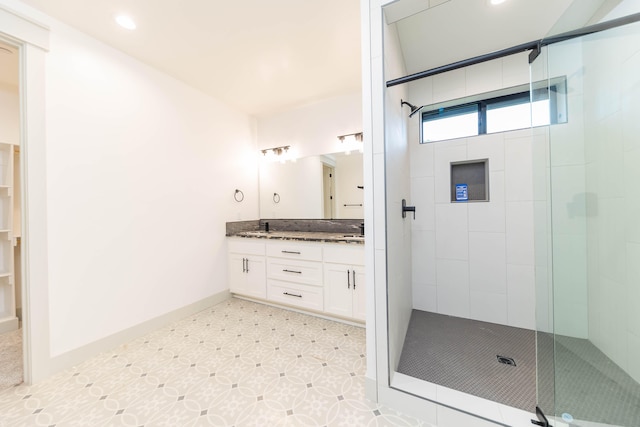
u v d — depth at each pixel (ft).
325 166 9.78
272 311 8.48
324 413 4.21
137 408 4.32
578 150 5.10
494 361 5.46
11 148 7.47
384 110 4.32
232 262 9.54
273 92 8.96
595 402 3.95
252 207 10.91
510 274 7.12
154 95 7.31
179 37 6.07
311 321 7.70
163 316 7.41
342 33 6.03
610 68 4.55
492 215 7.27
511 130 7.06
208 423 4.01
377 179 4.38
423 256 8.13
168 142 7.68
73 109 5.65
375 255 4.43
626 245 4.41
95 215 6.02
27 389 4.79
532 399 4.29
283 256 8.38
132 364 5.57
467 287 7.61
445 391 4.29
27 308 4.97
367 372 4.52
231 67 7.37
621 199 4.48
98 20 5.46
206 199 8.86
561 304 5.19
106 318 6.16
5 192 7.50
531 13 5.48
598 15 4.50
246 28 5.81
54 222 5.34
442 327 7.06
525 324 6.97
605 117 4.68
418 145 8.09
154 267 7.24
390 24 4.93
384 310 4.39
